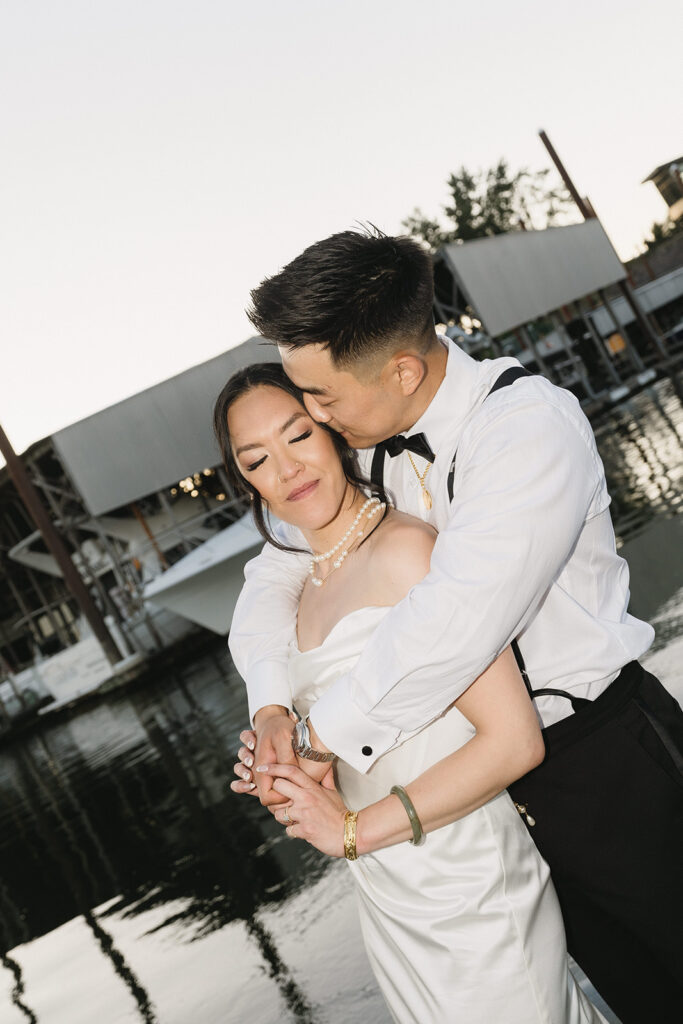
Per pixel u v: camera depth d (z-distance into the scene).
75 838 6.79
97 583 17.30
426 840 1.37
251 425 1.42
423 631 1.19
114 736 11.71
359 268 1.23
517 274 20.11
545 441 1.25
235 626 1.72
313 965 2.99
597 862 1.44
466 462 1.33
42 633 22.41
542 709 1.42
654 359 25.42
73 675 17.12
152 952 3.71
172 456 14.12
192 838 5.30
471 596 1.18
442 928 1.38
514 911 1.38
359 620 1.38
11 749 16.19
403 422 1.39
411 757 1.37
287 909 3.60
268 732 1.43
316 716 1.31
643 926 1.46
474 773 1.25
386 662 1.23
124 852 5.68
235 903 3.91
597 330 25.19
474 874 1.37
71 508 18.48
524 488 1.21
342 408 1.34
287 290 1.25
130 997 3.30
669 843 1.43
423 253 1.32
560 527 1.22
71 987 3.68
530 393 1.31
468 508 1.24
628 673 1.48
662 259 35.84
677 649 4.09
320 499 1.44
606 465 12.41
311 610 1.55
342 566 1.48
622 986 1.57
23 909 5.32
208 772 6.96
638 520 7.71
